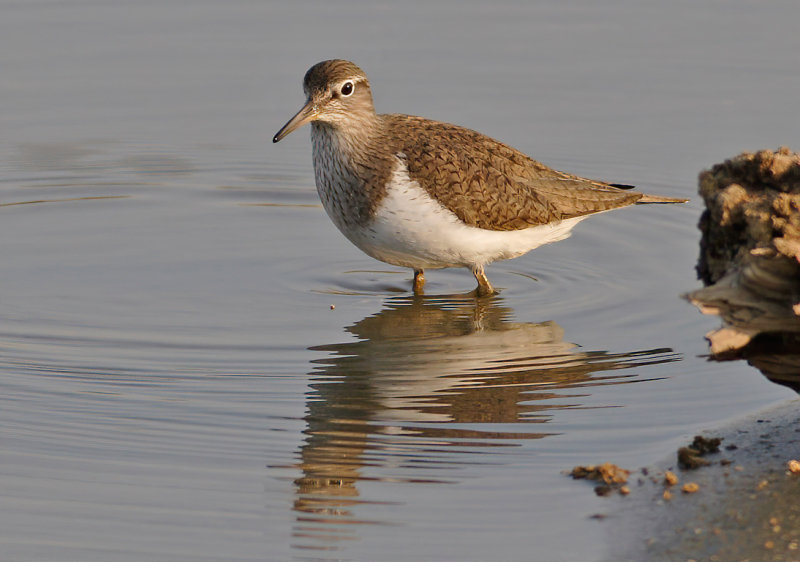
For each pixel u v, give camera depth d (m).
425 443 10.53
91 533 9.00
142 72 23.03
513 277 16.12
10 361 12.60
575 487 9.51
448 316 14.41
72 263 16.41
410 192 14.05
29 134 21.33
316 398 11.66
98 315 14.26
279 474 9.98
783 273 9.99
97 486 9.77
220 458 10.29
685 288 15.22
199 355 12.91
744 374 11.95
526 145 19.98
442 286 15.83
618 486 9.44
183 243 17.50
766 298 10.20
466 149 14.66
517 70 22.84
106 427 10.95
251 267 16.45
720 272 10.68
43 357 12.75
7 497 9.55
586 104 21.52
